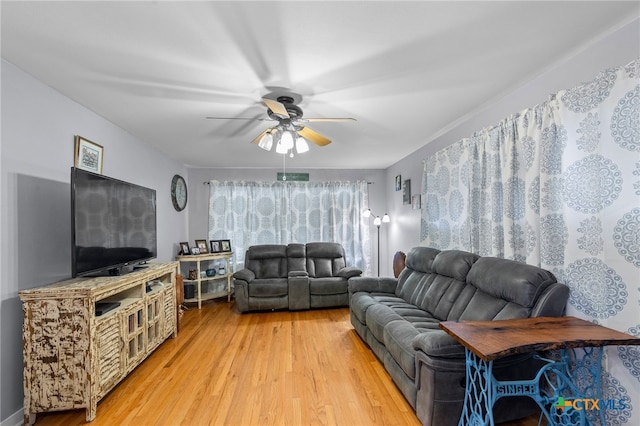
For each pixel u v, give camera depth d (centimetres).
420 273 330
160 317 297
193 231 546
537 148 209
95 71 202
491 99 253
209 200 545
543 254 201
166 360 277
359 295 341
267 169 565
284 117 238
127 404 210
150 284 305
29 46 174
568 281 187
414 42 172
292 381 238
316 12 146
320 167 566
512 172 232
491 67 201
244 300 429
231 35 164
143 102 252
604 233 167
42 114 217
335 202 570
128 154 335
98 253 233
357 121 303
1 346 186
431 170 367
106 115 281
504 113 248
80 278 235
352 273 458
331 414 197
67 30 159
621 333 150
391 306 298
